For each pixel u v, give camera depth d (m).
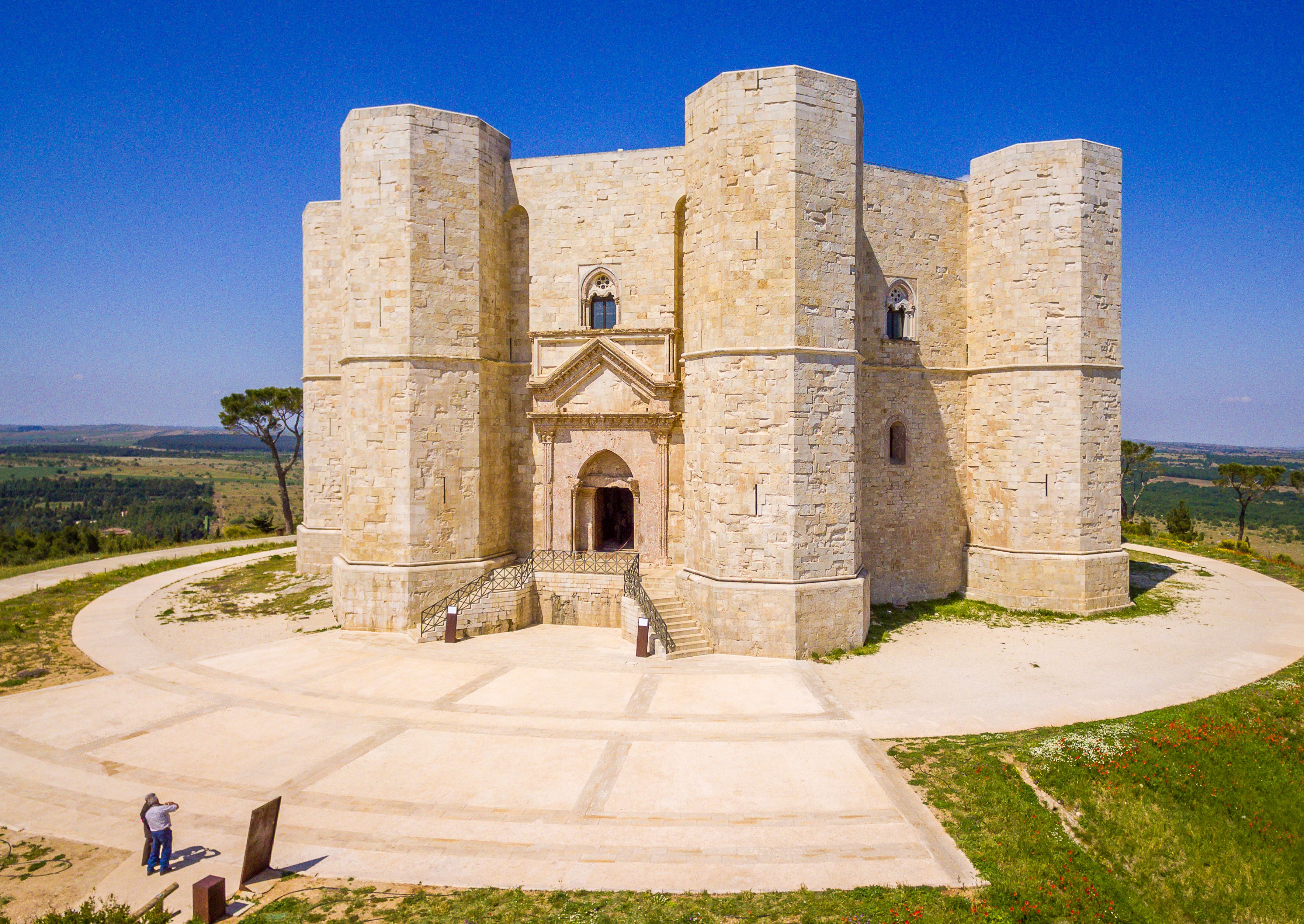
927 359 29.66
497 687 20.28
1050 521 27.97
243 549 44.69
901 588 29.47
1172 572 35.38
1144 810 14.18
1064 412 27.64
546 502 28.55
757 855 12.32
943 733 17.02
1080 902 11.47
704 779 14.89
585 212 27.92
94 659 23.08
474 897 11.23
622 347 27.69
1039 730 17.02
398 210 25.75
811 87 23.02
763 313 23.08
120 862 12.23
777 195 22.86
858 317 27.59
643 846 12.61
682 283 27.77
